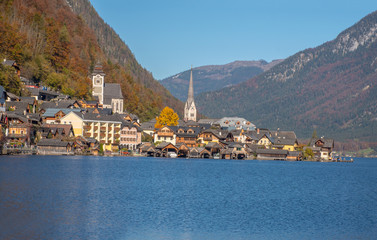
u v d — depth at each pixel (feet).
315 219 256.11
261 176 487.20
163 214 251.60
